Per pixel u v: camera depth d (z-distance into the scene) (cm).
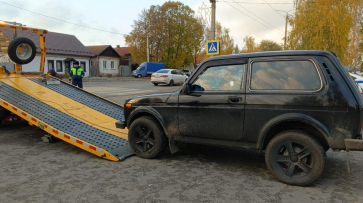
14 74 820
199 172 449
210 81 456
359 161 508
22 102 638
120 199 352
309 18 2027
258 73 420
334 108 365
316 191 378
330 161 509
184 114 469
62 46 3922
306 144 383
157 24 4575
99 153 504
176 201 347
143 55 4672
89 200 348
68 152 550
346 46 2027
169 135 489
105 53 4725
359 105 358
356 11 2078
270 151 408
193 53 5078
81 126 604
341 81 368
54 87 803
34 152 549
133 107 528
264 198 356
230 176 432
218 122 440
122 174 438
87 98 798
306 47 2067
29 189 378
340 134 363
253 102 411
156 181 410
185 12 4716
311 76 386
